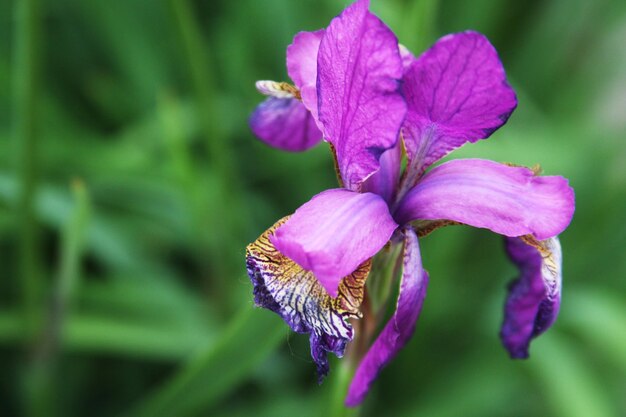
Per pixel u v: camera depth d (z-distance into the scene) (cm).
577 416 47
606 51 67
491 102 36
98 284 50
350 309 36
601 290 52
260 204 57
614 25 66
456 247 53
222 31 61
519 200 37
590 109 64
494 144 52
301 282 36
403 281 36
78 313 49
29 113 46
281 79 60
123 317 50
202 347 50
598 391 49
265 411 50
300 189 57
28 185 46
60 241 53
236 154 59
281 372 52
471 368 52
